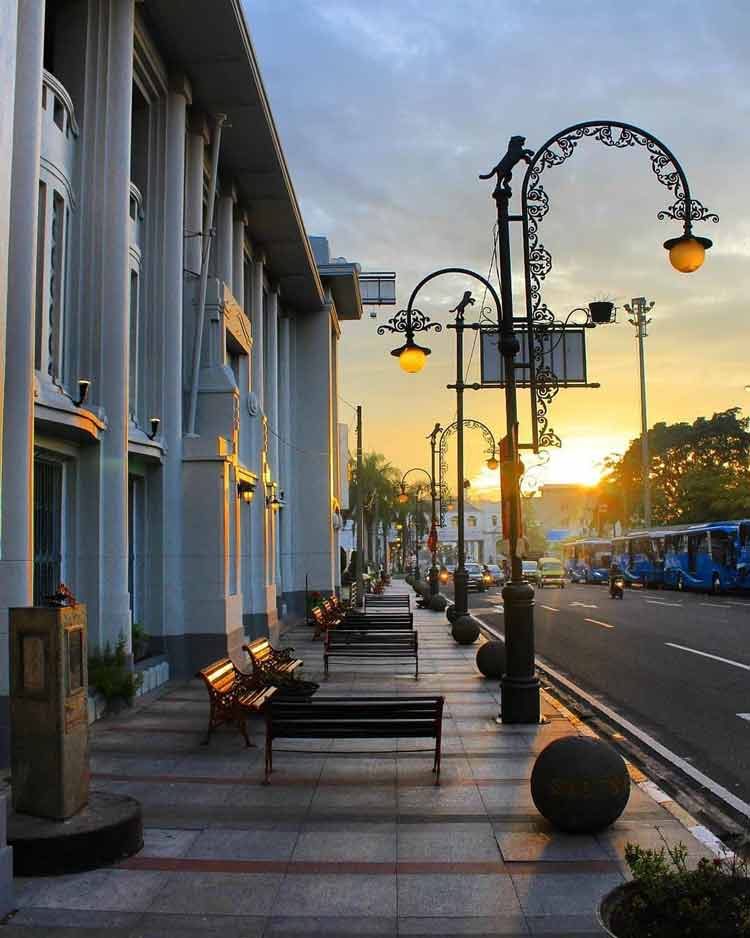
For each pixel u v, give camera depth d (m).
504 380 12.21
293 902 5.50
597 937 5.00
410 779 8.42
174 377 15.36
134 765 9.01
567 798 6.68
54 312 11.68
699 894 3.85
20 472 8.91
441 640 21.91
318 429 32.72
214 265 19.55
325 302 32.97
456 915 5.30
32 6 9.36
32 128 9.27
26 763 6.27
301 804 7.62
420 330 13.52
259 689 10.79
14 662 6.28
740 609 32.31
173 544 15.11
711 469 63.91
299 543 32.22
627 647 20.36
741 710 12.46
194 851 6.42
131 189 14.66
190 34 14.78
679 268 9.80
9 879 5.32
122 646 12.11
